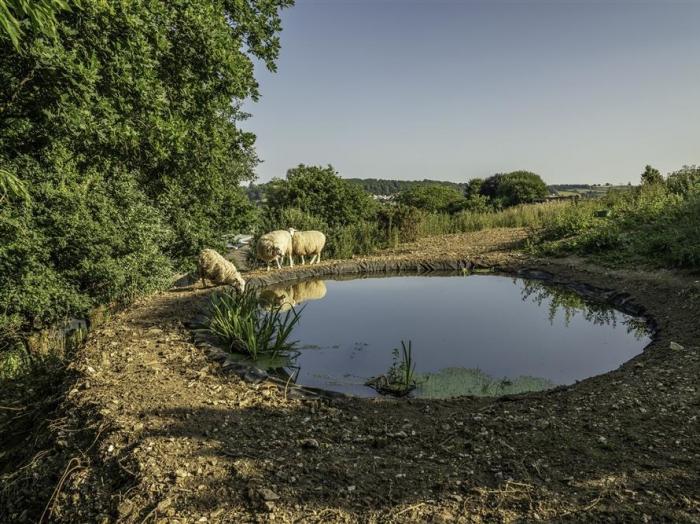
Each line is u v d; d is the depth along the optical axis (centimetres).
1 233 674
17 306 714
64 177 775
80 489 275
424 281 1003
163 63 730
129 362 468
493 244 1357
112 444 310
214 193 1293
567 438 301
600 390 381
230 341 557
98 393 390
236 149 1159
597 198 1738
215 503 242
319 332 630
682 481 244
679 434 296
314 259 1213
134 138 679
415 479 261
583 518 220
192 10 692
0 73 534
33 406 438
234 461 282
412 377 463
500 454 285
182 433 320
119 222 884
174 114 742
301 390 404
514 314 724
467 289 912
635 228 1060
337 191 1859
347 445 306
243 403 376
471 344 572
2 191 607
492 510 230
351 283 1002
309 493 248
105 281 845
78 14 518
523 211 1872
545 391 394
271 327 559
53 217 750
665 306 637
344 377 465
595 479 251
